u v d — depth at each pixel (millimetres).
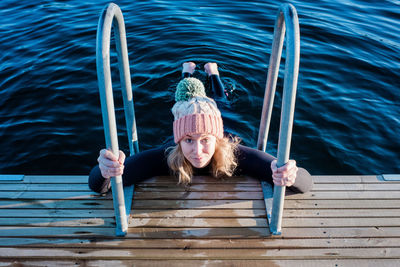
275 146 3570
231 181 2518
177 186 2467
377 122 3885
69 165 3363
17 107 4039
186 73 4461
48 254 1992
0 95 4223
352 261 1973
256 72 4727
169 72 4684
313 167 3344
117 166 1818
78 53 5078
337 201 2357
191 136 2279
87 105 4098
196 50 5203
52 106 4066
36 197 2381
